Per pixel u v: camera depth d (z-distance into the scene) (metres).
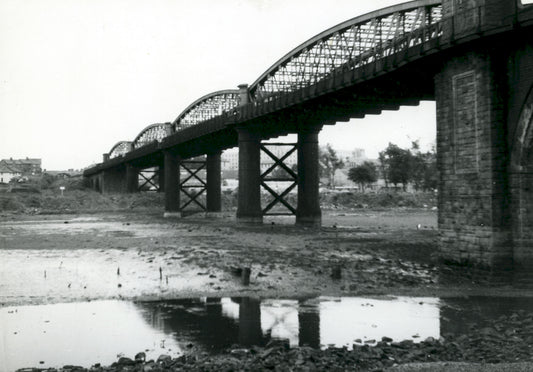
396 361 15.55
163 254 40.34
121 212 125.00
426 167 154.88
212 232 61.22
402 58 36.25
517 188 28.44
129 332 19.77
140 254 40.72
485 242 28.95
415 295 26.02
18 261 37.94
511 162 28.61
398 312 22.47
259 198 70.25
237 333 19.50
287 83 66.50
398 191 156.88
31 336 19.27
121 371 14.97
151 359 16.50
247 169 69.56
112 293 26.88
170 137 99.12
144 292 27.08
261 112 62.81
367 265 33.78
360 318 21.45
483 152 29.27
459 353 16.27
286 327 20.22
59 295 26.50
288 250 41.75
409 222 80.50
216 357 16.47
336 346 17.78
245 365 15.20
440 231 32.47
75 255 41.06
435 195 139.88
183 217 103.62
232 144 91.62
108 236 57.88
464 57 30.62
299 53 59.78
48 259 38.88
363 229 63.84
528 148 28.11
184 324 20.83
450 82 31.75
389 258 36.69
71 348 17.88
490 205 28.72
